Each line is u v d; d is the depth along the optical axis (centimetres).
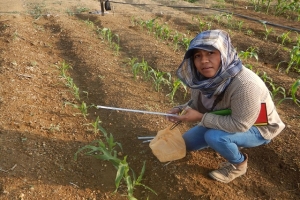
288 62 530
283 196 287
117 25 701
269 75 482
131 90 441
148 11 829
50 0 855
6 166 305
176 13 809
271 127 268
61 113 392
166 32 632
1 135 340
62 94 432
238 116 244
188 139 304
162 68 505
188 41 575
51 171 306
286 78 475
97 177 306
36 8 780
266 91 251
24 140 338
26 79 453
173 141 290
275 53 564
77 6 817
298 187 293
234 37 645
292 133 347
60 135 353
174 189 293
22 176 296
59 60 531
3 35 592
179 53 571
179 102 425
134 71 463
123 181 303
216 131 266
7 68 470
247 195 289
